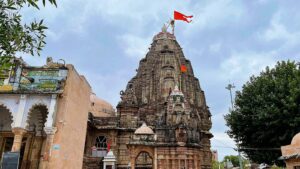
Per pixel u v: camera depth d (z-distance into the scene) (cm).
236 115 2828
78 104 2227
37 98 1852
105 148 4303
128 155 4300
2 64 553
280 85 2491
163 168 3584
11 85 1861
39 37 630
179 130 3819
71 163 2066
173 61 5600
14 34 580
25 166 1964
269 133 2489
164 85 5081
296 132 2286
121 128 4444
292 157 1795
